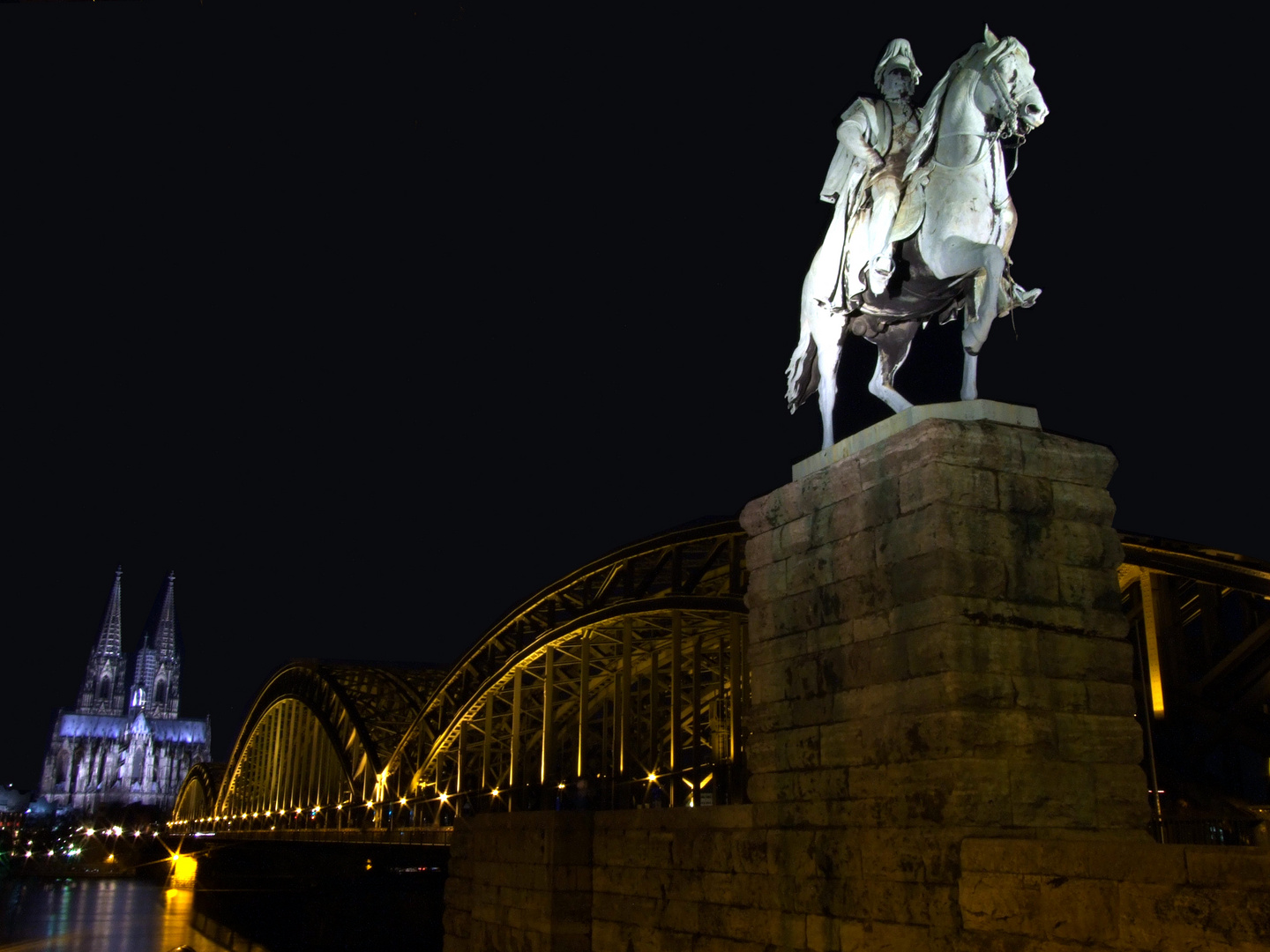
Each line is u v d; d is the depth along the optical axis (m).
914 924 12.05
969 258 13.55
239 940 73.50
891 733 12.99
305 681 97.88
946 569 12.63
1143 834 12.55
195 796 173.75
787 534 15.65
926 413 13.98
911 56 15.61
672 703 40.50
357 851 69.69
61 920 85.62
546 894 19.03
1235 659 35.69
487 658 62.41
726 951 15.22
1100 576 13.50
